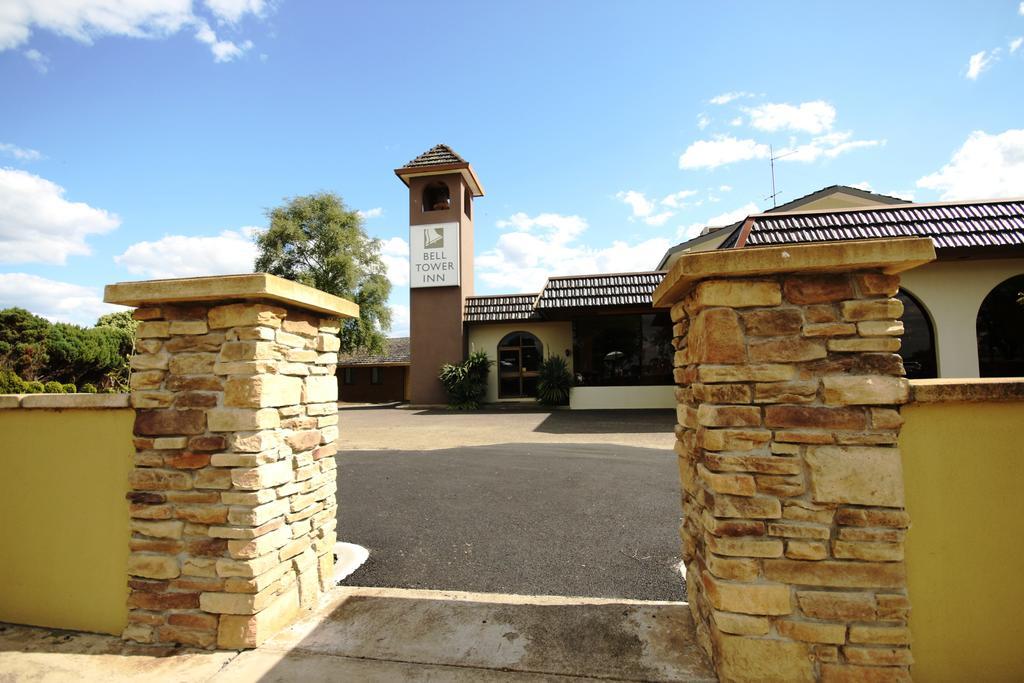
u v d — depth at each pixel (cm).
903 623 220
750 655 227
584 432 1131
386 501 593
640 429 1159
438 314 1941
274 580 290
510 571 390
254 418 275
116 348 1642
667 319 1636
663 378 1627
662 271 1636
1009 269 1007
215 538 278
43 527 311
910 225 867
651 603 319
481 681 241
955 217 877
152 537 287
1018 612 226
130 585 289
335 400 366
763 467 230
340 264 2833
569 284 1625
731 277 237
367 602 329
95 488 304
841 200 1365
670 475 695
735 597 229
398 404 2373
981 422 231
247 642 271
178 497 283
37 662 265
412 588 363
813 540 226
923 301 1025
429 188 2042
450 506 567
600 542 449
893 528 222
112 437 303
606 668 250
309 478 330
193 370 286
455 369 1855
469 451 911
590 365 1673
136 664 262
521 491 624
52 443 313
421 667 253
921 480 230
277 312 294
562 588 360
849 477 225
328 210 2895
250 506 274
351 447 993
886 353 228
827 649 222
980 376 1004
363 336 2978
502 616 306
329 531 354
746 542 230
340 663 258
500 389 1952
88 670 257
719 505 233
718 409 236
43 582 309
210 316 286
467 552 431
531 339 1958
